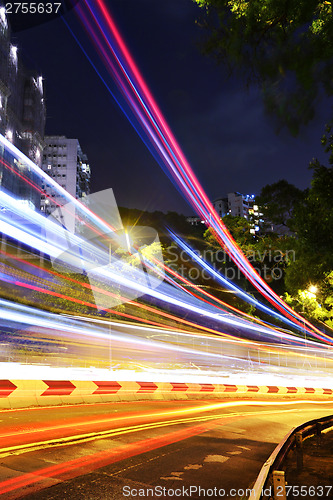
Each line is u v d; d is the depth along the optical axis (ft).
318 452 29.09
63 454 22.68
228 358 134.10
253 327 171.83
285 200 79.25
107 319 113.70
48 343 108.88
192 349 136.26
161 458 24.06
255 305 178.60
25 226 125.59
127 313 123.85
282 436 35.47
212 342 143.54
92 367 98.89
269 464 16.28
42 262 116.26
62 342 109.29
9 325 109.40
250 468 23.97
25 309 109.81
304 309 113.91
